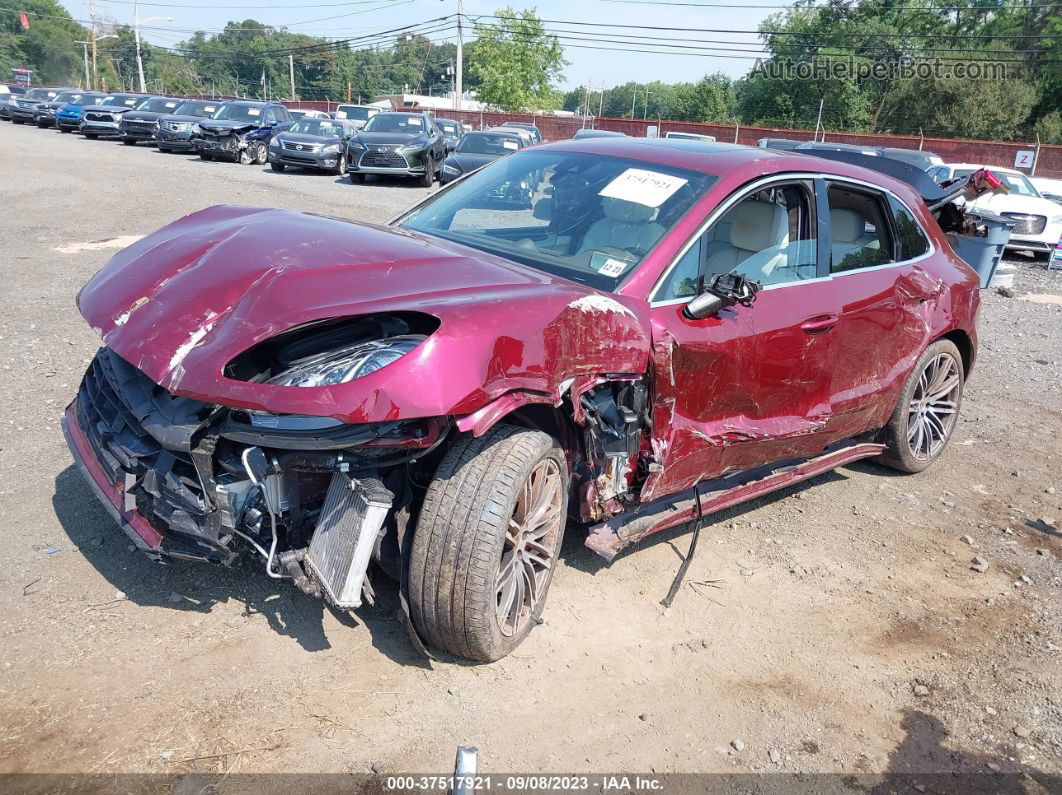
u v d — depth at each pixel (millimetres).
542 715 2902
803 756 2863
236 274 2953
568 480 3225
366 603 3357
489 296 2852
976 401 7156
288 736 2668
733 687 3174
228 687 2848
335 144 21328
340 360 2598
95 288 3246
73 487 4062
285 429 2604
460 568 2775
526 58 58562
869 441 5125
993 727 3088
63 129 33125
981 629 3729
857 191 4555
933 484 5332
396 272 2998
